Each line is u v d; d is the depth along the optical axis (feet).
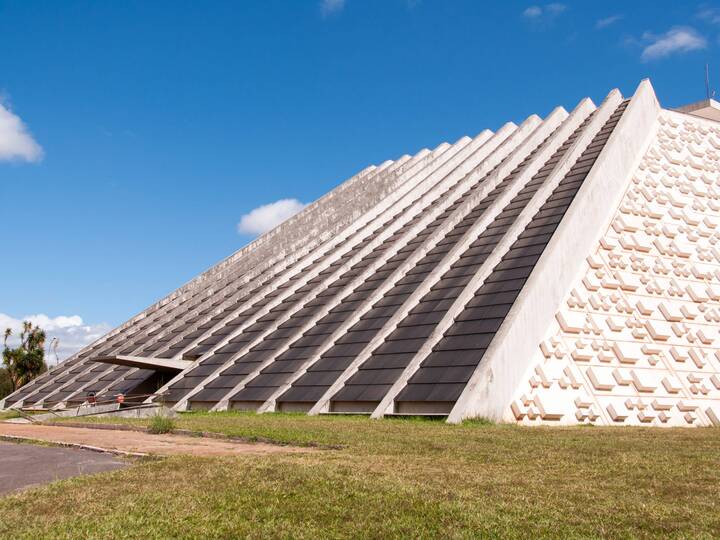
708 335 101.40
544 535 25.93
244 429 63.21
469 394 77.46
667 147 121.60
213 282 180.24
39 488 35.35
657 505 30.42
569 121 135.44
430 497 31.94
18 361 221.05
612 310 95.35
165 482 35.91
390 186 164.55
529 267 94.99
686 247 108.47
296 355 109.70
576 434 62.59
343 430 62.54
